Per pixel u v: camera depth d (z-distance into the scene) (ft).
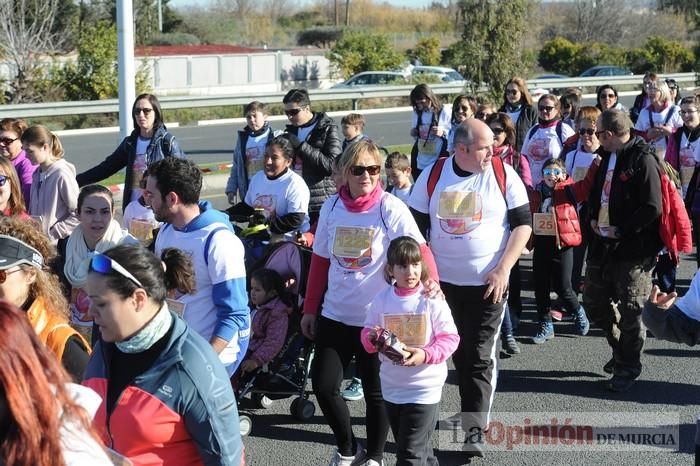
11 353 7.07
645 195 20.45
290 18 305.53
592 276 21.76
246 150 31.04
